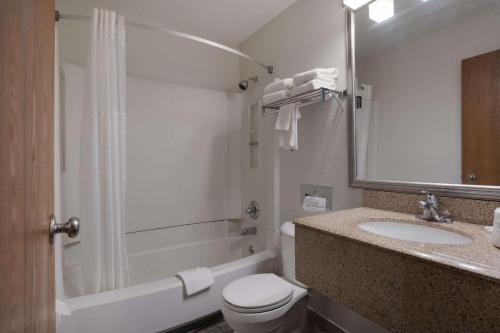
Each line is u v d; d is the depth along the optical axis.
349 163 1.57
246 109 2.61
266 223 2.27
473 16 1.10
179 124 2.46
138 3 2.02
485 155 1.07
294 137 1.73
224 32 2.47
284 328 1.47
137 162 2.27
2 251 0.36
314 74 1.54
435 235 1.10
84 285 1.45
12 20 0.40
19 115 0.44
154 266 2.25
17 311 0.42
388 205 1.38
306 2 1.91
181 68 2.44
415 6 1.29
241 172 2.71
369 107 1.49
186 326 1.65
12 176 0.40
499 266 0.67
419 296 0.76
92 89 1.43
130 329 1.43
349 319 1.58
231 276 1.78
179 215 2.47
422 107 1.26
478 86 1.08
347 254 0.96
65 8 1.89
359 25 1.54
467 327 0.67
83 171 1.43
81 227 1.44
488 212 1.05
